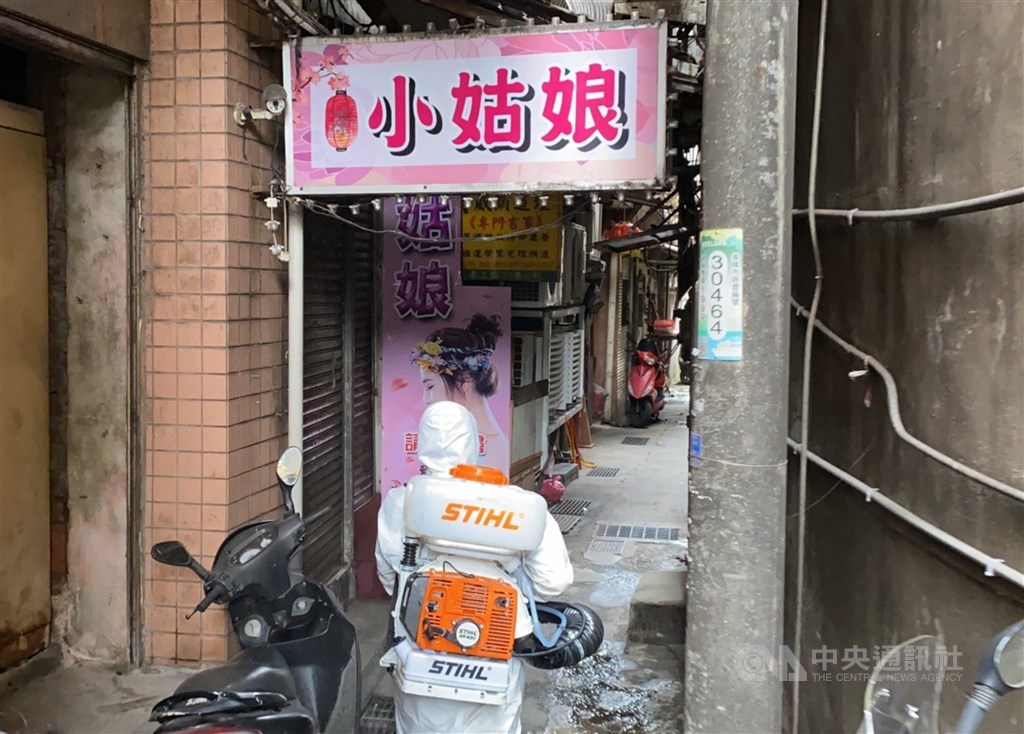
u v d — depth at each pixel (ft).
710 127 6.73
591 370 37.22
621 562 18.21
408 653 7.48
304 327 13.26
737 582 6.75
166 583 11.37
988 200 5.61
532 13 12.50
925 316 6.81
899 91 7.27
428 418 8.23
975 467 6.10
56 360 11.42
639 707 11.68
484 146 10.71
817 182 9.27
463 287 16.01
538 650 7.75
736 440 6.72
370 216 16.10
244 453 11.53
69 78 11.13
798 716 9.55
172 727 6.45
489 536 7.17
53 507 11.55
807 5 9.72
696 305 7.45
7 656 10.91
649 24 10.07
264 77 11.93
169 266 11.12
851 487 8.29
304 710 7.23
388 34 10.82
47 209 11.23
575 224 24.84
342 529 15.26
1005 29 5.84
